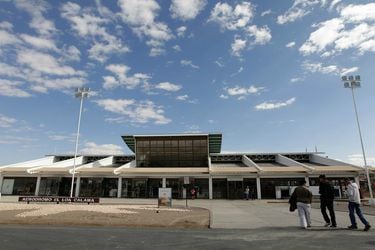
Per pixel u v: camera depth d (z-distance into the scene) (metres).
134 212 19.14
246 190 38.28
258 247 8.29
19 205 24.62
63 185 43.75
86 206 24.44
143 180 42.56
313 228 11.76
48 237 10.12
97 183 43.12
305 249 7.97
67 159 54.50
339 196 38.47
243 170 41.19
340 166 41.66
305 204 11.94
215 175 41.34
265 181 40.75
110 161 52.03
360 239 9.31
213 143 53.47
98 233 10.99
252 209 22.78
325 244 8.59
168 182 42.19
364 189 40.75
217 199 39.62
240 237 9.95
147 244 8.82
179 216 16.77
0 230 11.82
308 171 39.41
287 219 15.38
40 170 42.81
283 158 48.16
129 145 55.91
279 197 39.62
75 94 40.00
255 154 51.84
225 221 14.46
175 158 50.16
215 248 8.21
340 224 12.94
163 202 24.64
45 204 26.83
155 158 50.41
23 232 11.28
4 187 43.25
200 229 12.06
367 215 16.94
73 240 9.52
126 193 42.34
